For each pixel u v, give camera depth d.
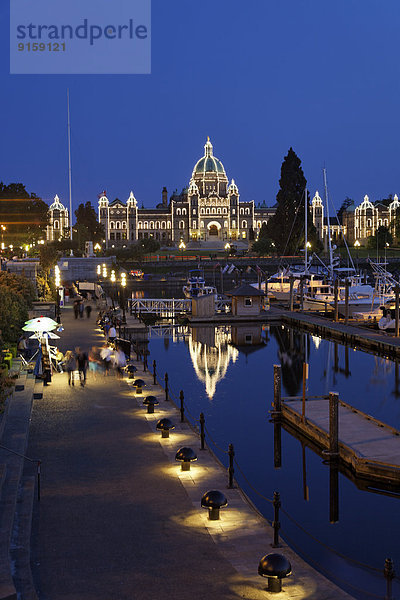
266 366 49.41
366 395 39.16
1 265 76.44
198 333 69.38
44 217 177.00
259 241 192.50
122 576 13.16
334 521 19.80
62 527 15.65
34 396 30.44
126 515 16.44
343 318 77.69
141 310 84.00
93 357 42.34
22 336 39.88
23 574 12.85
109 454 21.72
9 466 18.97
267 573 12.48
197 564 13.77
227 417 33.03
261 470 24.67
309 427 28.36
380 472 22.62
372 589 15.09
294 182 177.25
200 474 19.73
